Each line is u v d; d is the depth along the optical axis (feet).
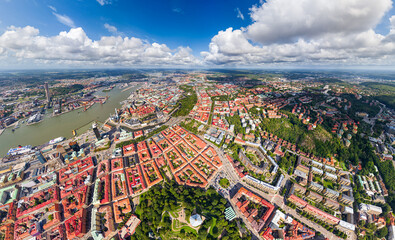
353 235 464.24
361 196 562.66
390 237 453.17
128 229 455.22
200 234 431.02
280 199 556.51
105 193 553.23
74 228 456.45
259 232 458.50
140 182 602.85
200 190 554.05
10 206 510.17
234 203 533.14
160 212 486.38
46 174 637.71
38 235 458.09
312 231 458.91
